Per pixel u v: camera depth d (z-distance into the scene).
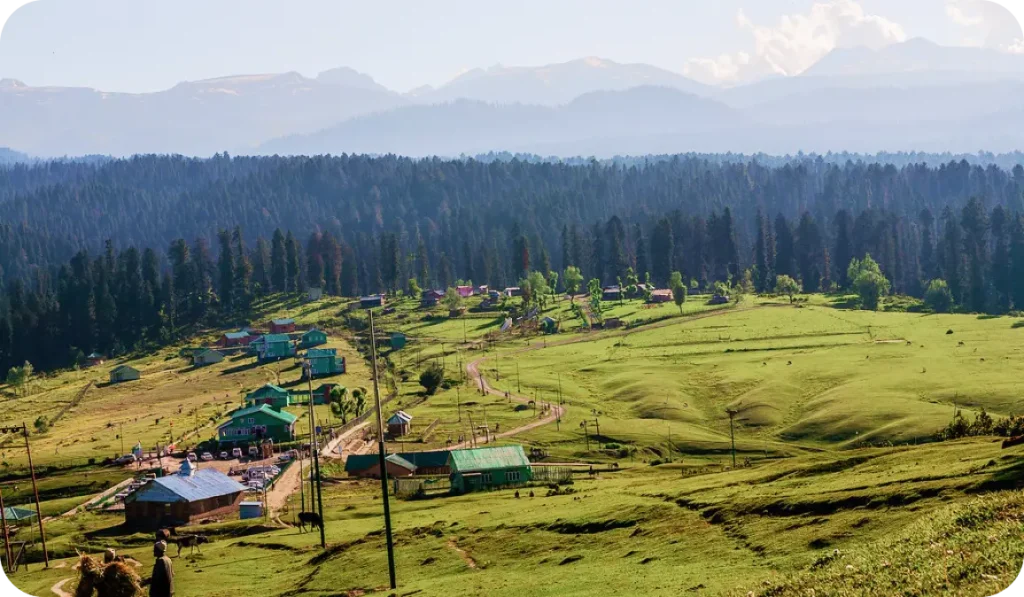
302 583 68.00
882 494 56.19
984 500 47.62
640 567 54.75
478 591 55.47
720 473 88.62
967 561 40.31
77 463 144.75
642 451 137.12
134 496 105.88
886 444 129.75
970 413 137.88
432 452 132.00
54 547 92.31
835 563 45.88
